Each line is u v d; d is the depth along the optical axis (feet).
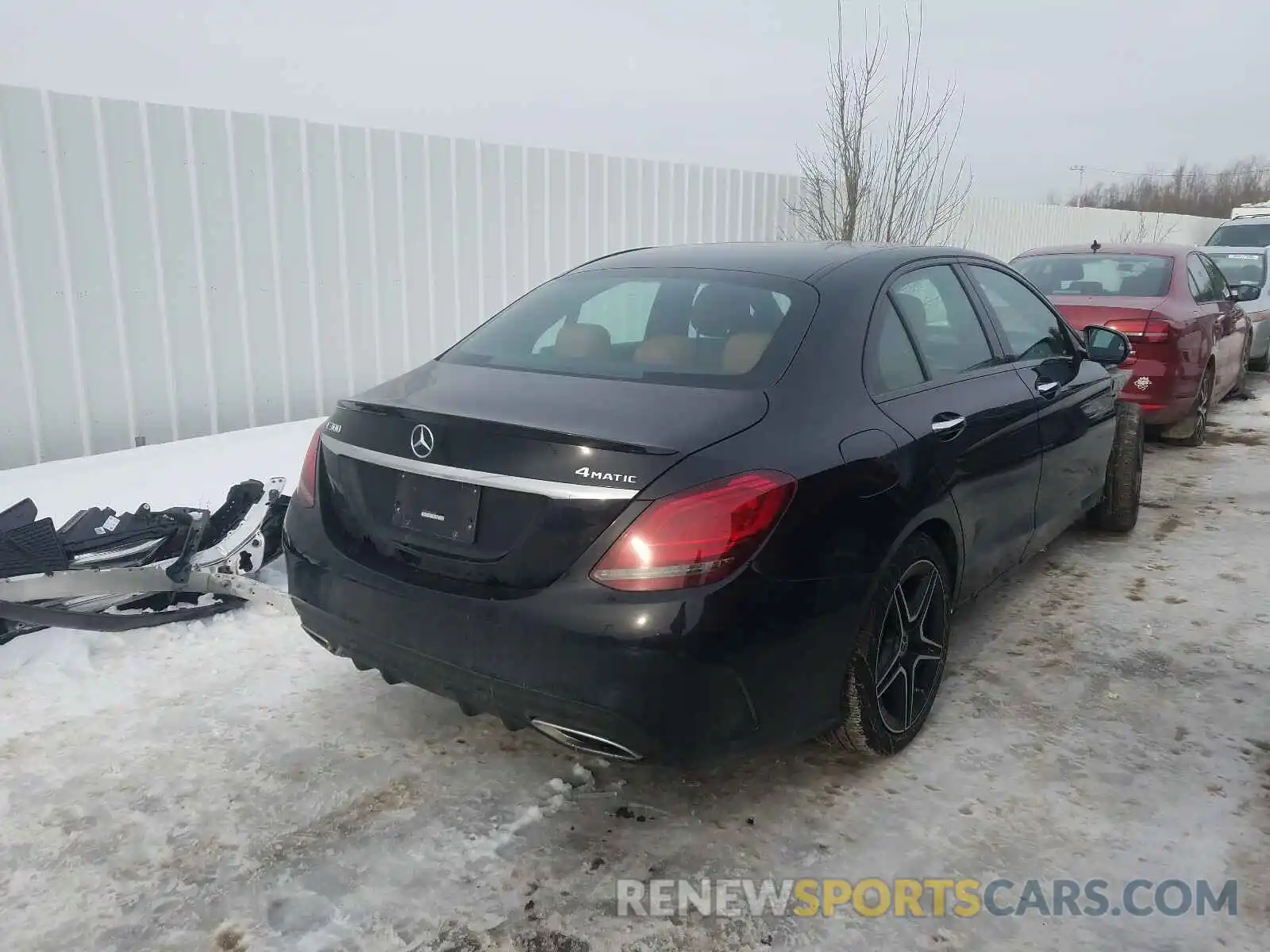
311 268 20.61
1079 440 14.05
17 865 8.05
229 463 17.08
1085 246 26.17
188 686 11.09
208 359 19.25
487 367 9.89
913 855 8.39
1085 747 10.16
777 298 9.70
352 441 8.94
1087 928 7.53
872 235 36.45
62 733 10.03
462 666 7.88
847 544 8.25
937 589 10.05
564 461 7.48
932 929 7.52
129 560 12.11
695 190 29.84
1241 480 21.81
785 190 33.71
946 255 12.04
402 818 8.80
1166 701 11.21
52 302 16.94
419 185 22.25
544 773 9.58
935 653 10.17
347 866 8.14
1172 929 7.52
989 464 10.91
